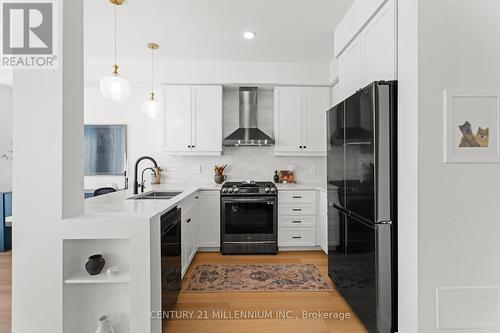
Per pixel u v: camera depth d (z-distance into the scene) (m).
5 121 4.37
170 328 2.10
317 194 3.90
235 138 4.12
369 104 1.90
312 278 2.99
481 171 1.67
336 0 2.54
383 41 2.06
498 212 1.68
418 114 1.65
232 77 4.06
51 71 1.56
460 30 1.66
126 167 4.33
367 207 1.95
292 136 4.20
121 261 1.76
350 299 2.26
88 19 2.86
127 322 1.73
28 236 1.58
